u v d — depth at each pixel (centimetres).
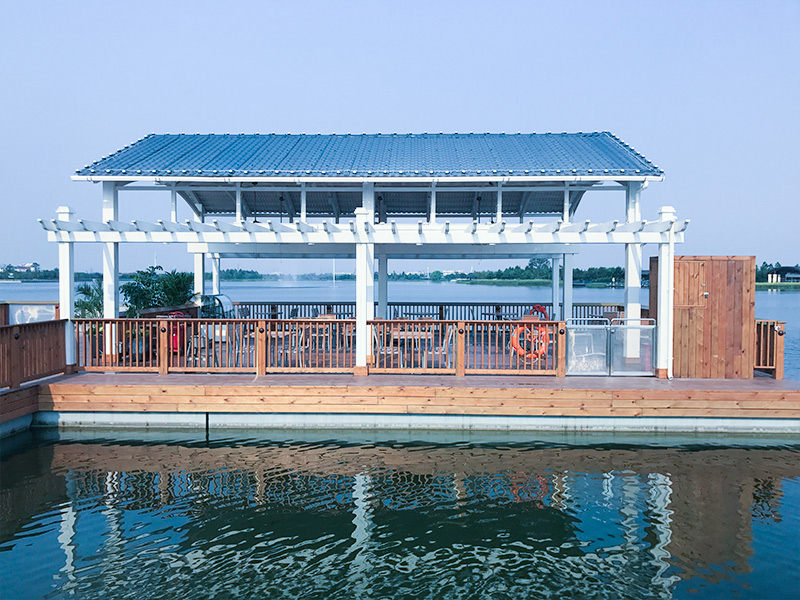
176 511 659
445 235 1049
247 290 9100
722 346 1021
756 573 533
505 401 924
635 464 802
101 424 953
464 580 524
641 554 568
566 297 1455
